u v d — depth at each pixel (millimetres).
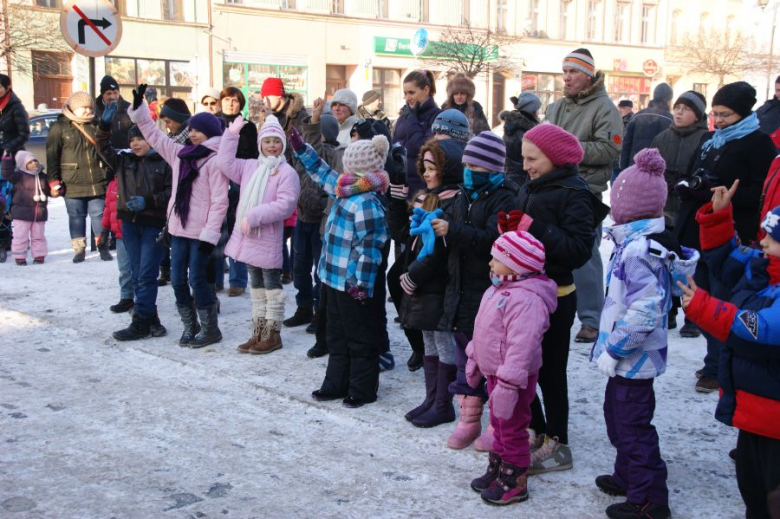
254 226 5062
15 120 8711
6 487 3367
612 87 38844
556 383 3504
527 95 6039
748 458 2693
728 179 4406
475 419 3816
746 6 39906
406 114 5934
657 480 3031
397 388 4684
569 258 3285
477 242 3506
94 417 4180
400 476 3492
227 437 3926
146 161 5551
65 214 12883
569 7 37031
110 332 5816
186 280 5469
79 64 26000
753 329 2506
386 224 4359
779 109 6461
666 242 3020
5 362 5125
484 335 3258
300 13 29766
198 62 28000
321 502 3244
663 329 3053
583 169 5426
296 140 4652
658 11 39406
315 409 4309
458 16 33688
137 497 3283
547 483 3418
